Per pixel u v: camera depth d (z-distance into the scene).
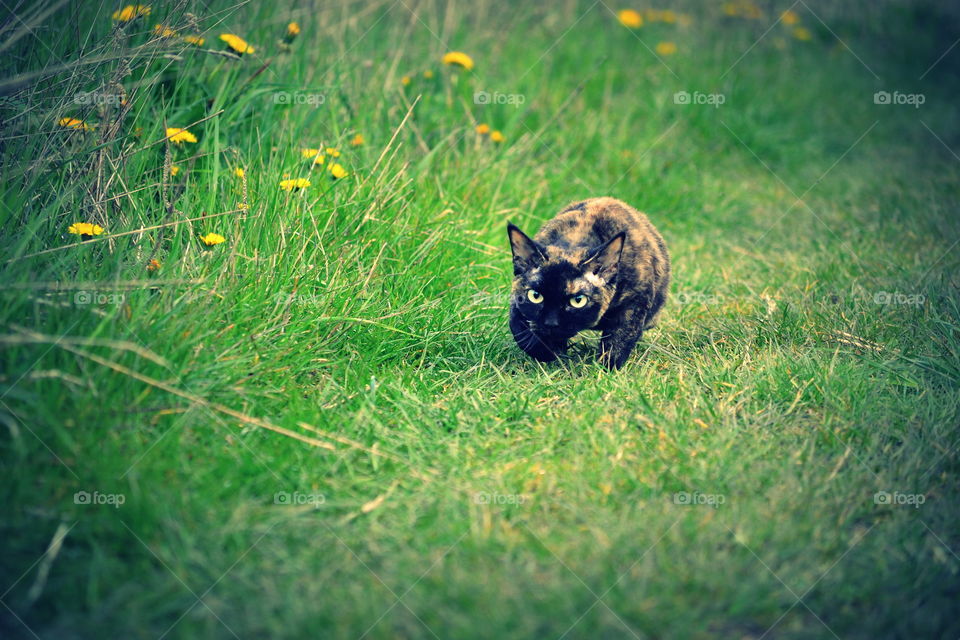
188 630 2.21
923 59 10.30
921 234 5.71
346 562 2.51
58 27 4.20
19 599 2.28
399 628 2.28
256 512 2.66
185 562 2.45
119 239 3.54
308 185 4.12
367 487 2.87
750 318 4.44
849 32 11.01
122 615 2.24
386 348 3.82
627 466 3.05
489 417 3.40
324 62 5.76
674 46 9.16
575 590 2.39
